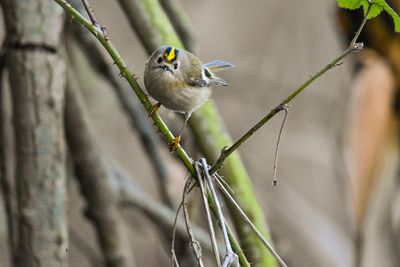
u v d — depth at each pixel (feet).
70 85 33.58
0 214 41.57
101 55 38.34
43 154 26.78
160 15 27.37
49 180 26.91
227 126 55.47
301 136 56.24
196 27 58.13
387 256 31.40
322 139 56.18
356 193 32.01
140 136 39.42
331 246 46.21
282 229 46.01
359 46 18.22
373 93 32.55
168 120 39.55
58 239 27.14
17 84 26.50
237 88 56.65
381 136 32.17
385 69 32.63
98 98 44.83
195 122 26.55
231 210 25.20
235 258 17.99
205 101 27.17
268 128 56.54
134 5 26.84
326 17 59.16
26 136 26.63
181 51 27.32
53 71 26.66
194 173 19.70
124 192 36.73
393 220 31.68
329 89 57.77
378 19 32.71
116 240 34.99
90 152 34.22
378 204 31.81
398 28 19.71
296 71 58.18
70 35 37.47
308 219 47.50
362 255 31.68
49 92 26.66
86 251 41.47
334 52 58.85
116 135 47.80
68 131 33.88
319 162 54.95
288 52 58.54
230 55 57.82
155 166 39.58
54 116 26.84
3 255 42.01
